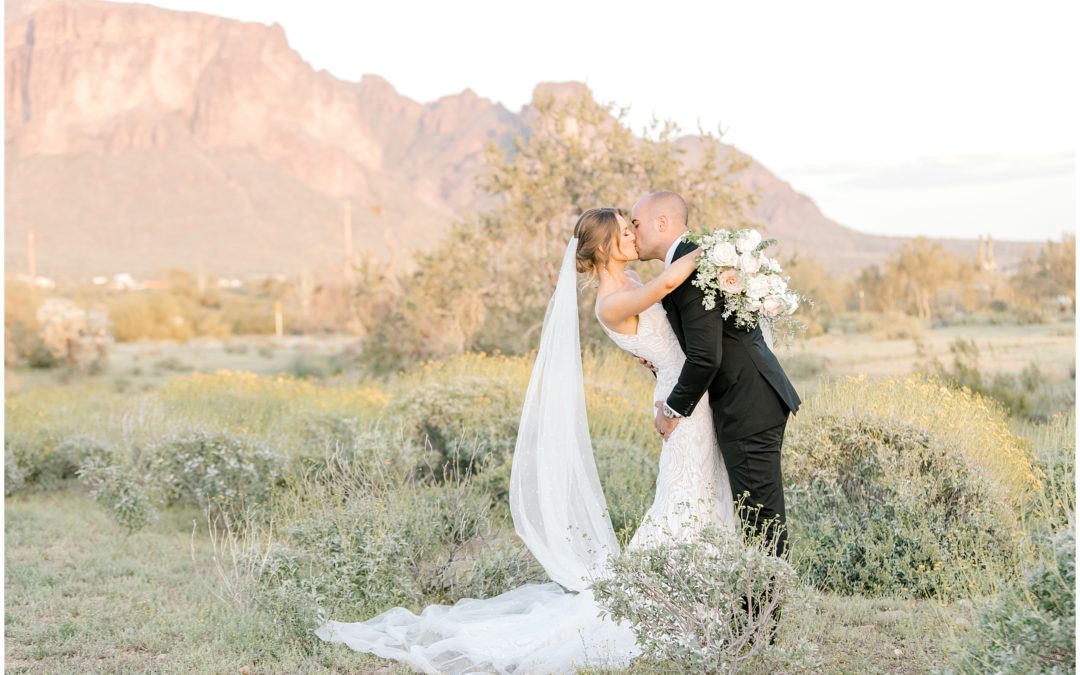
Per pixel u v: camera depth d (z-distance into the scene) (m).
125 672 3.81
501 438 7.35
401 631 4.22
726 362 3.74
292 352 39.59
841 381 6.46
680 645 3.27
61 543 6.26
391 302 19.61
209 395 11.38
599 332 12.95
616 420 7.97
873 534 4.88
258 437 7.77
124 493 6.61
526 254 16.31
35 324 31.31
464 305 16.88
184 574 5.46
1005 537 4.73
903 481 5.03
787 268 15.12
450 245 17.03
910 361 14.23
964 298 25.92
